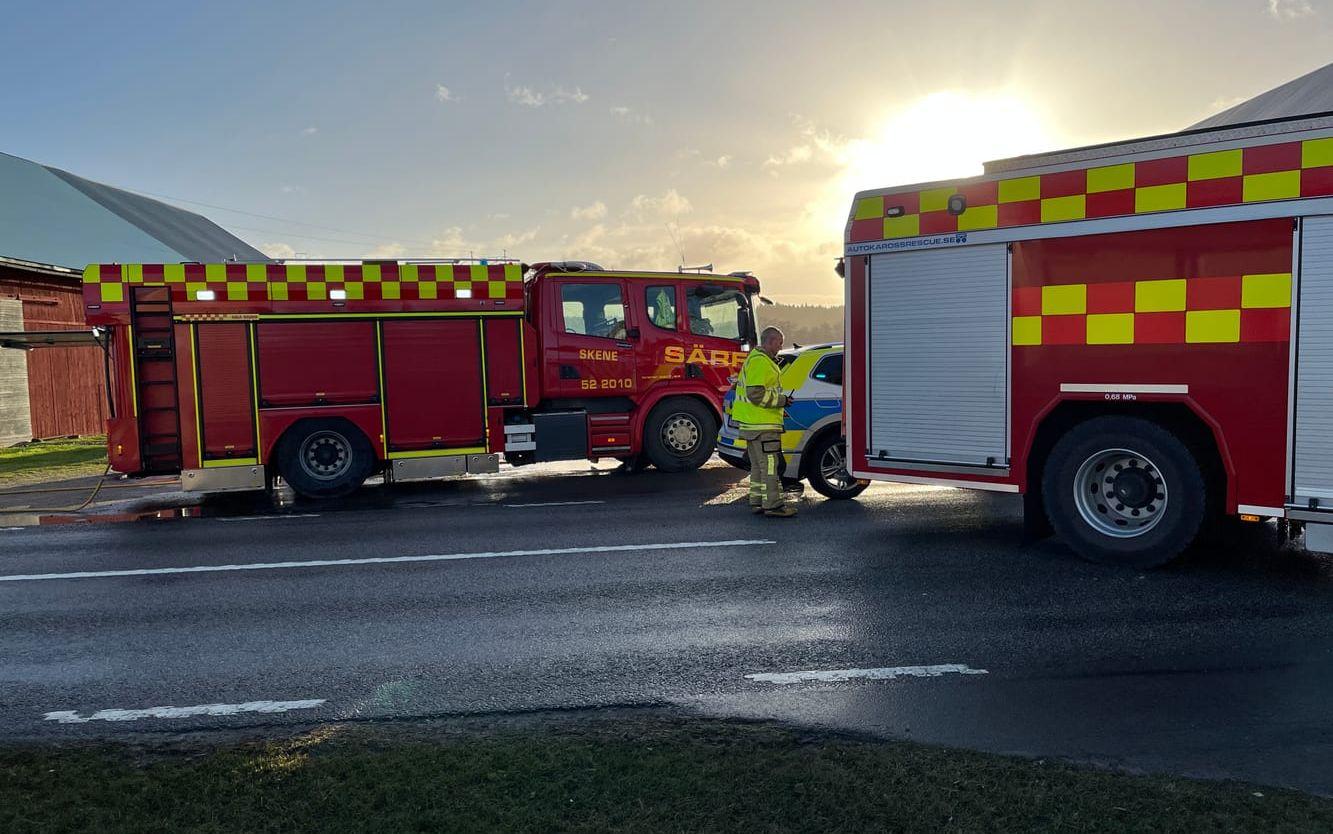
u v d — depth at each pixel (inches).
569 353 470.0
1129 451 259.6
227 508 418.6
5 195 1245.1
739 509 373.4
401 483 493.4
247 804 127.7
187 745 152.8
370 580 267.1
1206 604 224.4
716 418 495.5
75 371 862.5
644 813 122.5
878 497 396.8
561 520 358.6
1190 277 245.1
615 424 478.0
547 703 168.9
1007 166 281.7
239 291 418.0
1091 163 260.5
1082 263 263.1
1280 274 232.7
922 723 156.2
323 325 427.8
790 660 190.4
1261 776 134.7
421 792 130.0
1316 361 228.7
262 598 249.8
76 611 240.7
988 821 119.5
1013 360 277.4
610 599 240.1
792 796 127.1
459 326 445.1
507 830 118.6
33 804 129.4
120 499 457.7
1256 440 237.1
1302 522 239.3
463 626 219.6
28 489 502.9
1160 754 142.4
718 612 226.2
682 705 166.6
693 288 490.6
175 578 275.9
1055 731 151.8
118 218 1380.4
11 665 197.9
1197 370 244.7
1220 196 240.5
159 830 120.8
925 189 292.7
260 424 421.1
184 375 414.3
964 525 328.2
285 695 176.2
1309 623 207.9
